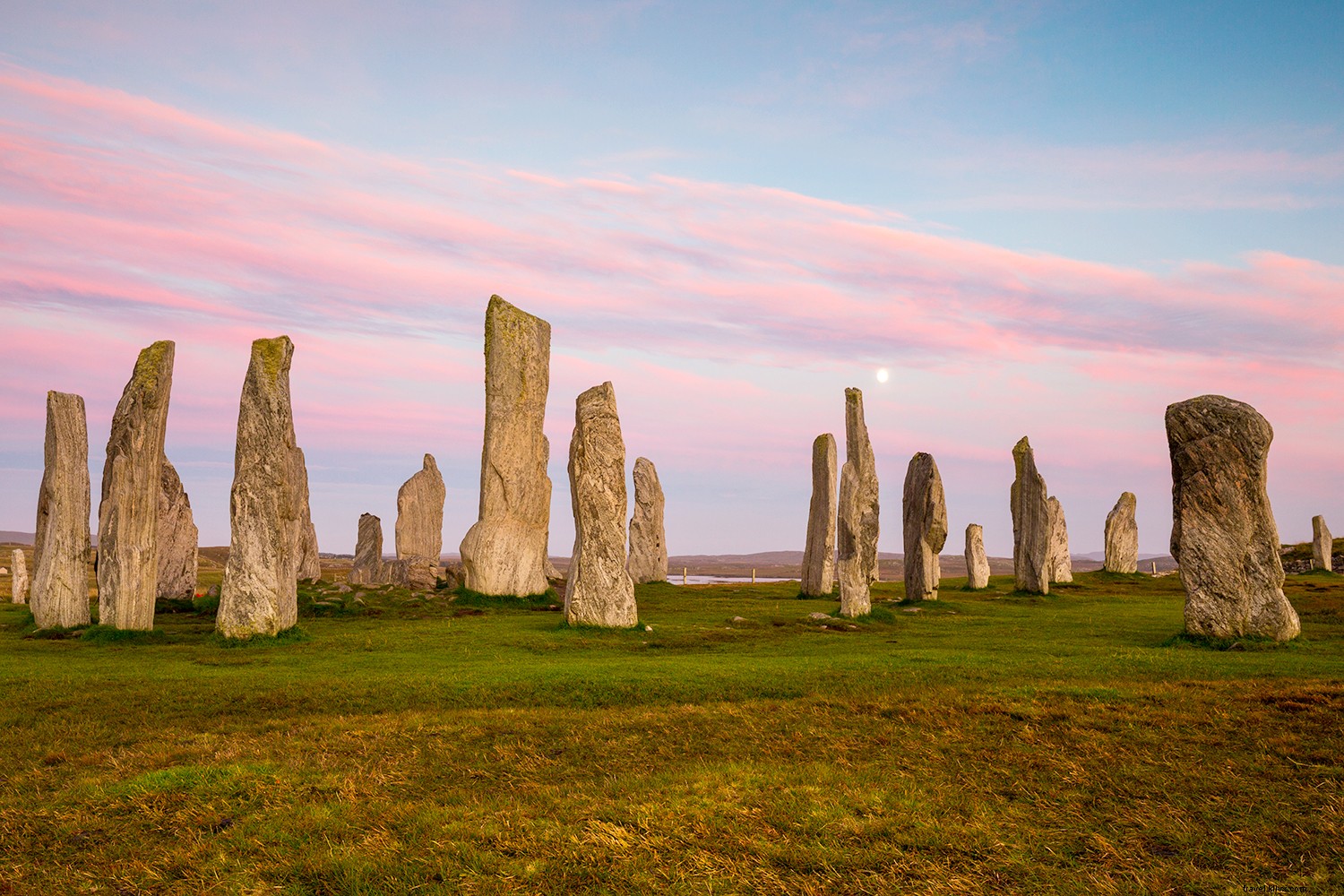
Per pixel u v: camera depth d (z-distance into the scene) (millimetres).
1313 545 56344
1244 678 18109
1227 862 9414
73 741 14750
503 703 17047
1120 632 28359
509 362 37469
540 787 11859
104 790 11898
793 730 14289
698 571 114750
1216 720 14203
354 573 47125
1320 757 12352
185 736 14742
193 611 34312
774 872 9344
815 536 42375
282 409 26375
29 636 27406
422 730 14539
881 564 116625
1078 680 18094
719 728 14539
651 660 21703
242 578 25625
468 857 9727
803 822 10453
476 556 35938
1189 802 10953
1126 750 12898
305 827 10664
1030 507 43906
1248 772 11906
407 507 49531
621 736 14219
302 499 47781
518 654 23266
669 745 13805
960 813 10766
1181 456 25031
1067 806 10906
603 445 28250
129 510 26766
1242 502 24062
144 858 10016
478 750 13555
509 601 35188
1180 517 24906
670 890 9055
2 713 16469
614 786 11773
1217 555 24234
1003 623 31297
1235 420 24266
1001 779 11938
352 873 9414
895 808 10859
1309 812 10570
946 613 34875
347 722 15281
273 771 12469
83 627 28438
